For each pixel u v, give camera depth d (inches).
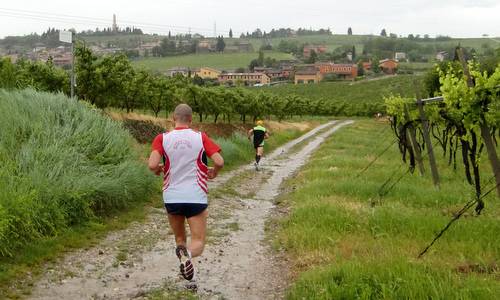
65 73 1127.0
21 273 236.1
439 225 311.0
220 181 597.6
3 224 246.7
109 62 1050.7
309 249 283.7
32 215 281.3
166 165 219.6
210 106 1625.2
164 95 1562.5
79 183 332.2
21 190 286.2
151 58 7598.4
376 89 4970.5
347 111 3713.1
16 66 1049.5
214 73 6540.4
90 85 1020.5
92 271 249.4
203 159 220.7
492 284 205.9
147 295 221.1
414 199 418.6
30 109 398.0
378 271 219.6
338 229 317.4
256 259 283.6
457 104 423.2
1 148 343.0
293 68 7337.6
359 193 445.7
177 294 223.5
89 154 390.3
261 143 744.3
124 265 261.9
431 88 1314.0
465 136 439.5
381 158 797.2
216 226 362.3
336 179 565.6
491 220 322.7
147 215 374.9
